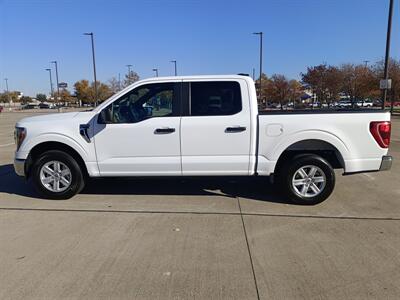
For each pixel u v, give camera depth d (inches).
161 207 222.5
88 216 207.3
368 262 151.4
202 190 259.8
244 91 222.7
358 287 132.3
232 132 221.5
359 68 1697.8
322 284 134.5
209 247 165.9
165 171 228.8
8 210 218.7
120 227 190.2
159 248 165.2
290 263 150.7
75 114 236.4
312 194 225.8
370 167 223.1
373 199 239.3
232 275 141.0
